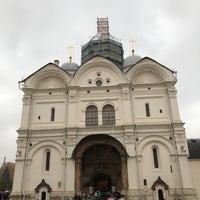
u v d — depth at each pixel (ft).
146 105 136.15
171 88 136.67
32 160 127.75
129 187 116.78
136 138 127.13
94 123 134.51
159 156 124.77
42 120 136.77
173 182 118.42
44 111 138.82
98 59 146.10
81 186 122.52
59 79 146.61
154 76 143.13
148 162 123.03
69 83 140.67
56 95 141.49
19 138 131.23
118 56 181.88
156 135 127.54
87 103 138.10
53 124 134.92
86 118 135.74
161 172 120.78
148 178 119.85
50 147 130.11
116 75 143.02
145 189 117.50
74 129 129.70
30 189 122.01
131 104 135.33
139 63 143.54
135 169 120.06
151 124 129.29
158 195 114.21
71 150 126.21
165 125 129.08
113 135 128.77
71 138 128.57
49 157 128.88
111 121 134.10
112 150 129.18
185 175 118.21
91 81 143.43
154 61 142.82
